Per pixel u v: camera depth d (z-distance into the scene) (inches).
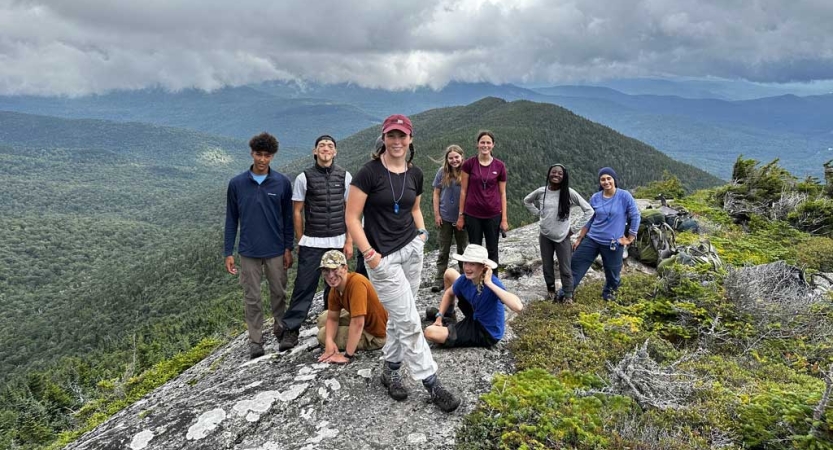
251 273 183.0
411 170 126.0
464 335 166.1
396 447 116.6
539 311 209.8
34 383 1306.6
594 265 291.1
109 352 2498.8
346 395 138.7
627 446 112.5
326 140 177.2
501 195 214.8
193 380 207.2
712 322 195.0
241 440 122.0
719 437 121.5
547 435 115.6
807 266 315.9
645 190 616.4
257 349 187.0
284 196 182.1
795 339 197.0
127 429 131.2
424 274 291.0
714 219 435.5
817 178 502.9
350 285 151.9
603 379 146.8
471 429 120.6
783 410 124.9
